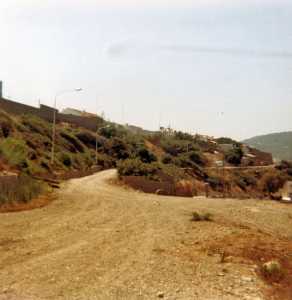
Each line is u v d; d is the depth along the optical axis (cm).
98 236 1417
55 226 1598
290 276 1006
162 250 1222
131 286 905
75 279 943
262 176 9819
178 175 5947
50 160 4950
